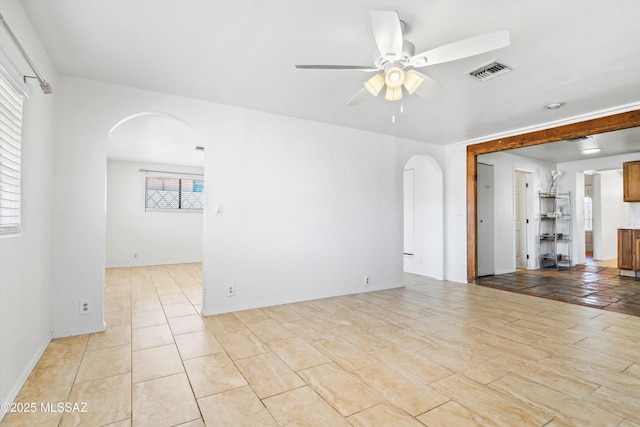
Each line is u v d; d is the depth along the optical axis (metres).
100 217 2.83
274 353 2.39
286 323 3.06
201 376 2.04
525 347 2.51
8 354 1.73
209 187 3.33
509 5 1.80
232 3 1.81
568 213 6.73
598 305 3.72
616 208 8.03
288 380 2.00
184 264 6.97
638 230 5.44
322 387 1.92
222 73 2.69
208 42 2.22
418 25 1.99
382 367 2.17
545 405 1.73
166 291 4.41
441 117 3.82
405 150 4.86
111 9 1.87
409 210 6.03
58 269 2.66
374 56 2.05
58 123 2.68
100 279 2.82
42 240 2.37
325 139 4.10
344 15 1.91
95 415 1.64
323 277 4.06
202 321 3.11
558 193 6.85
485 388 1.91
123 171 6.62
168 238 7.05
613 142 5.05
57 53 2.37
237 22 1.99
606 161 6.25
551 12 1.86
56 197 2.66
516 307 3.63
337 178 4.19
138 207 6.76
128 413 1.66
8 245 1.74
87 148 2.79
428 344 2.57
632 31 2.04
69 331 2.70
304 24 2.00
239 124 3.50
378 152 4.58
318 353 2.40
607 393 1.85
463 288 4.64
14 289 1.82
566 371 2.12
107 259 6.44
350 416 1.64
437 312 3.44
